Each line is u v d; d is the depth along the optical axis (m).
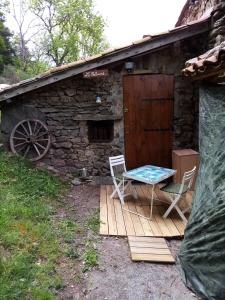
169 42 6.18
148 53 6.56
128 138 6.94
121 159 6.00
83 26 24.39
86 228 4.75
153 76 6.76
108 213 5.32
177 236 4.55
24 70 24.28
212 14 5.82
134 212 5.36
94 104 6.77
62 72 6.26
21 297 2.98
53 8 24.05
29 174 6.23
